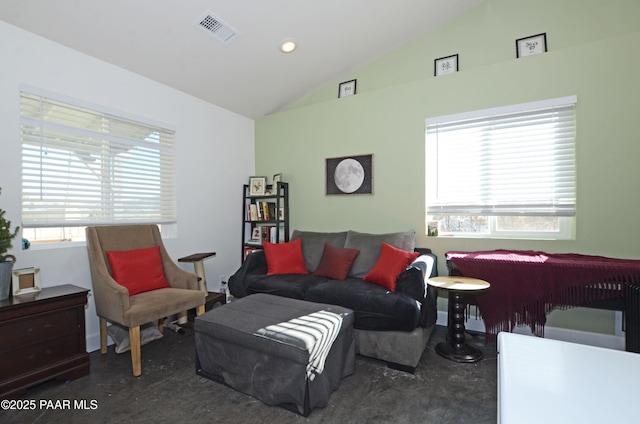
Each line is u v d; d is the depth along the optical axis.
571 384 0.69
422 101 3.22
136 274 2.56
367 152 3.52
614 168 2.46
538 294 2.29
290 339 1.74
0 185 2.15
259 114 4.23
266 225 4.18
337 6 2.68
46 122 2.38
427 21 3.14
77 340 2.16
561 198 2.66
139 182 3.01
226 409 1.79
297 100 4.11
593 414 0.59
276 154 4.18
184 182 3.40
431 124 3.17
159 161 3.18
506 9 2.95
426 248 3.16
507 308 2.40
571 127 2.62
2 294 1.95
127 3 2.22
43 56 2.35
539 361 0.79
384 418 1.70
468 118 2.99
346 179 3.64
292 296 2.73
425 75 3.30
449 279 2.49
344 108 3.67
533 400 0.64
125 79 2.87
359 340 2.36
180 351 2.55
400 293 2.37
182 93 3.38
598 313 2.53
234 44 2.87
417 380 2.08
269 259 3.27
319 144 3.85
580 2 2.69
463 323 2.44
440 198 3.16
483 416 1.71
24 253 2.27
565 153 2.64
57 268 2.43
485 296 2.48
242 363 1.93
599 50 2.51
